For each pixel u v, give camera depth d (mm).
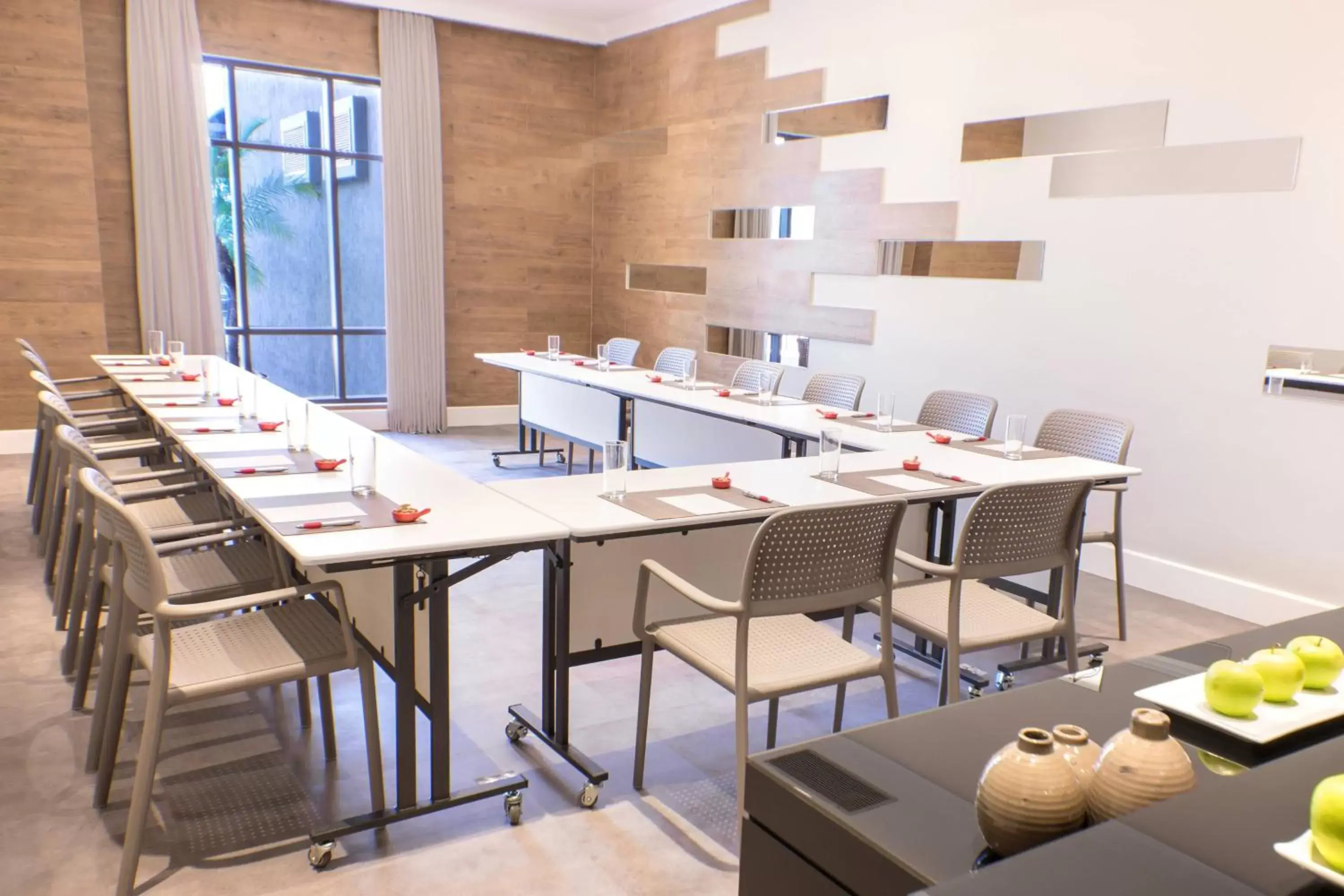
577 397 6613
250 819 2592
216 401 4680
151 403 4570
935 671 3770
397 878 2365
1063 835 924
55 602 4035
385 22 7863
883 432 4402
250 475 3133
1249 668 1258
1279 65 4219
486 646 3883
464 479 3154
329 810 2650
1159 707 1279
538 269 9031
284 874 2359
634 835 2586
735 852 2521
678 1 7820
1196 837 894
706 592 3223
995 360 5566
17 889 2277
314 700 3338
